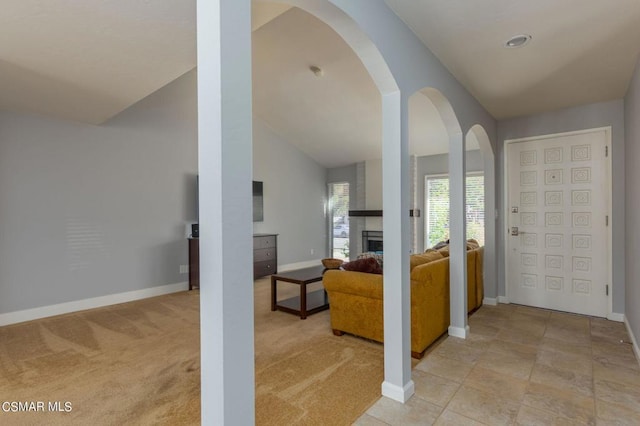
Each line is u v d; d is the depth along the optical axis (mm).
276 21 3486
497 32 2248
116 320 3566
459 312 3053
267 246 5969
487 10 2008
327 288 3074
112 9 1847
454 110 2934
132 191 4449
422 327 2604
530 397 2047
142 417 1878
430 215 6449
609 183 3527
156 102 4703
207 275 1043
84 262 4012
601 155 3580
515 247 4098
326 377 2305
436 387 2170
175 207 4891
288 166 6906
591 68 2791
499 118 4098
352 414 1888
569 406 1953
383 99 2115
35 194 3676
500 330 3207
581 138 3689
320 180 7715
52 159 3795
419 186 6527
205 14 1040
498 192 4184
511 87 3164
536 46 2436
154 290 4637
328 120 5781
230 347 1028
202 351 1062
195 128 5145
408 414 1885
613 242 3488
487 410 1918
